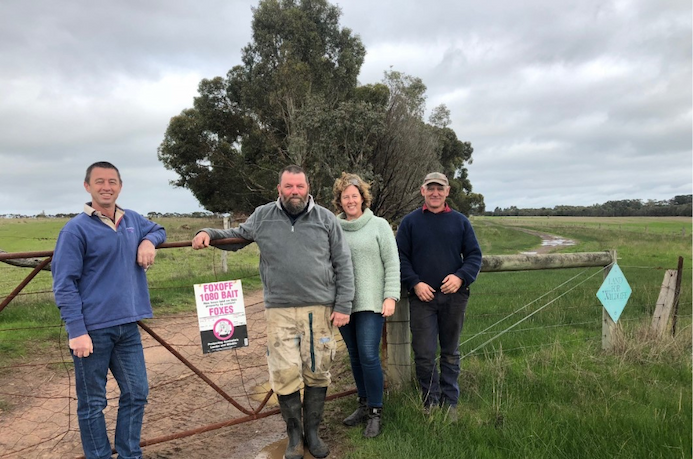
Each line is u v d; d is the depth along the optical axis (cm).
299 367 318
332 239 325
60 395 468
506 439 330
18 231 2539
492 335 599
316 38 3669
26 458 341
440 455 313
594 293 901
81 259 273
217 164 3788
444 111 3834
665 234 3953
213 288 332
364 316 348
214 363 574
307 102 3178
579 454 311
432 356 379
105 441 289
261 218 321
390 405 382
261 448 346
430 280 370
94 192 280
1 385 482
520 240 4147
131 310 290
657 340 527
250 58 3706
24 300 849
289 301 314
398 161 3128
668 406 378
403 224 385
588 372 450
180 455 336
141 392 301
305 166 3109
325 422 379
